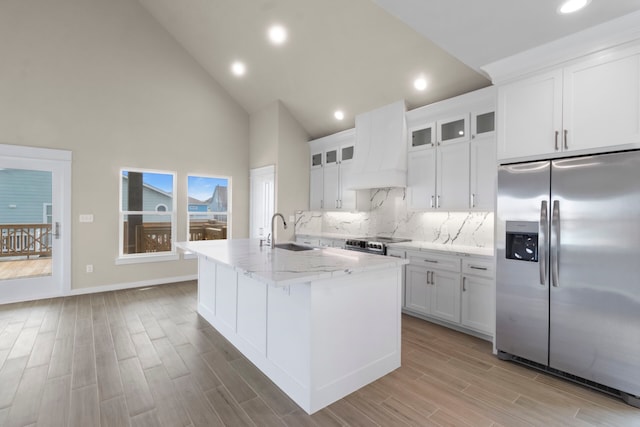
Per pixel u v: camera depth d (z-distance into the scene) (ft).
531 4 6.38
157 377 7.97
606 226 7.20
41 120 14.01
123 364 8.58
